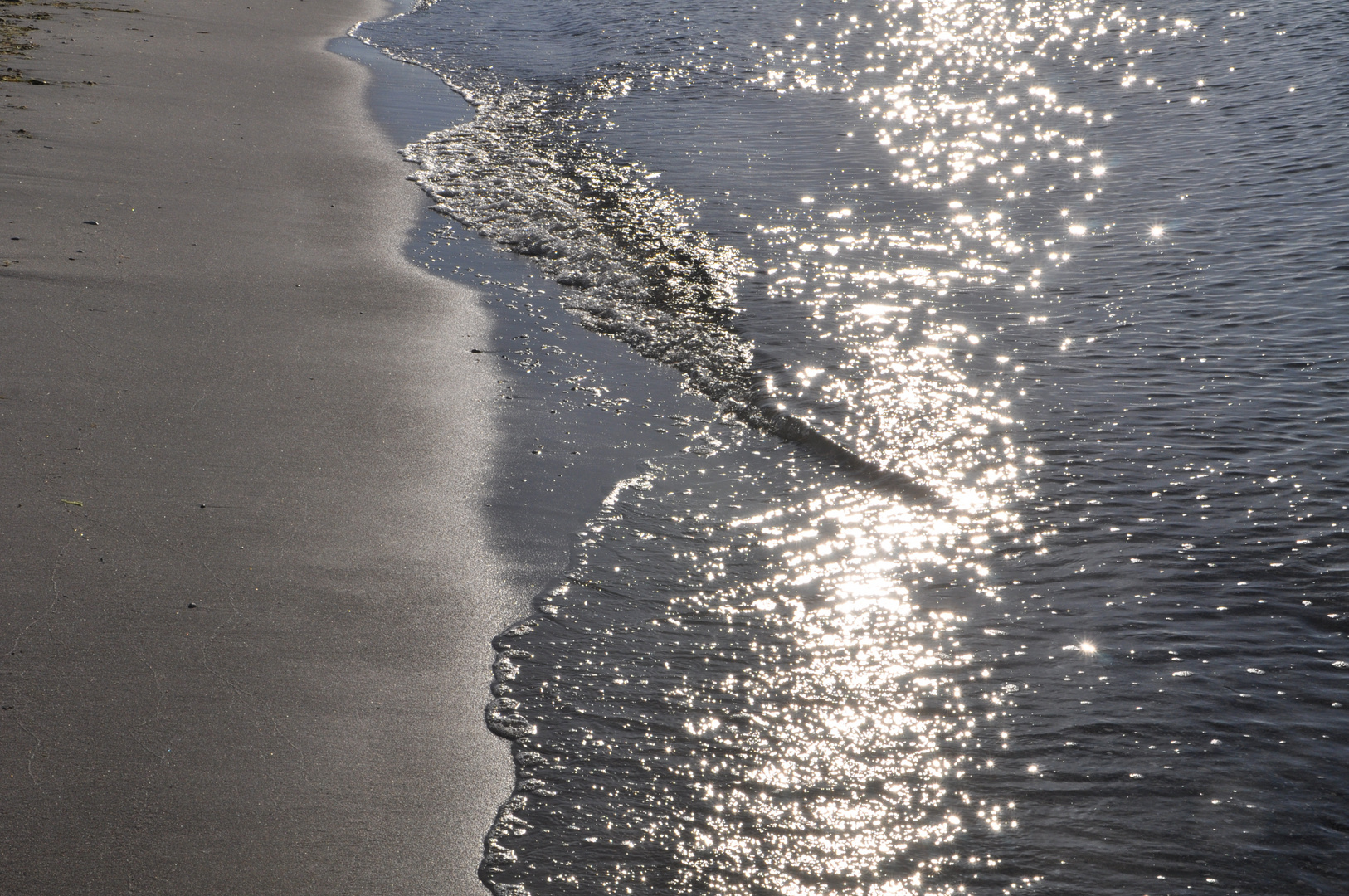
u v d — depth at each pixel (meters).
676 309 12.16
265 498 7.79
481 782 5.66
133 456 8.09
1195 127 18.92
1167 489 8.52
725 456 9.20
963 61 25.20
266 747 5.69
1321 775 5.84
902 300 12.37
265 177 15.27
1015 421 9.62
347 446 8.62
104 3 25.53
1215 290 12.28
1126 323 11.58
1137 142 18.34
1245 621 7.04
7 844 4.99
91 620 6.41
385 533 7.60
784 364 10.75
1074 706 6.34
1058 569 7.60
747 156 18.02
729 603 7.25
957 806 5.65
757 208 15.45
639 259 13.57
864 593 7.39
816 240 14.27
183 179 14.59
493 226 14.49
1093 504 8.35
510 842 5.32
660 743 6.04
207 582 6.85
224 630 6.47
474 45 26.59
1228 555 7.70
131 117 17.03
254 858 5.06
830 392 10.20
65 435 8.25
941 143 18.75
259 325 10.58
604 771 5.82
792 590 7.41
